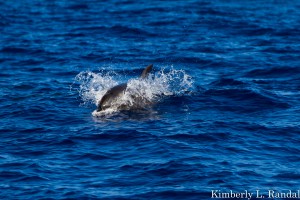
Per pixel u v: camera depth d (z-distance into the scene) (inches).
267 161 2492.6
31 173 2402.8
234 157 2518.5
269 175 2369.6
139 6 5841.5
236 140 2679.6
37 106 3127.5
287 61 4010.8
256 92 3260.3
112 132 2773.1
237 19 5241.1
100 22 5211.6
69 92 3378.4
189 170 2390.5
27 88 3469.5
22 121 2945.4
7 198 2215.8
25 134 2787.9
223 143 2645.2
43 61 4109.3
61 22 5260.8
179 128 2802.7
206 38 4672.7
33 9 5782.5
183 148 2586.1
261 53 4232.3
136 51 4320.9
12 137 2758.4
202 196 2214.6
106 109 3046.3
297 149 2613.2
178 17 5334.6
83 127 2847.0
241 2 6003.9
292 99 3208.7
